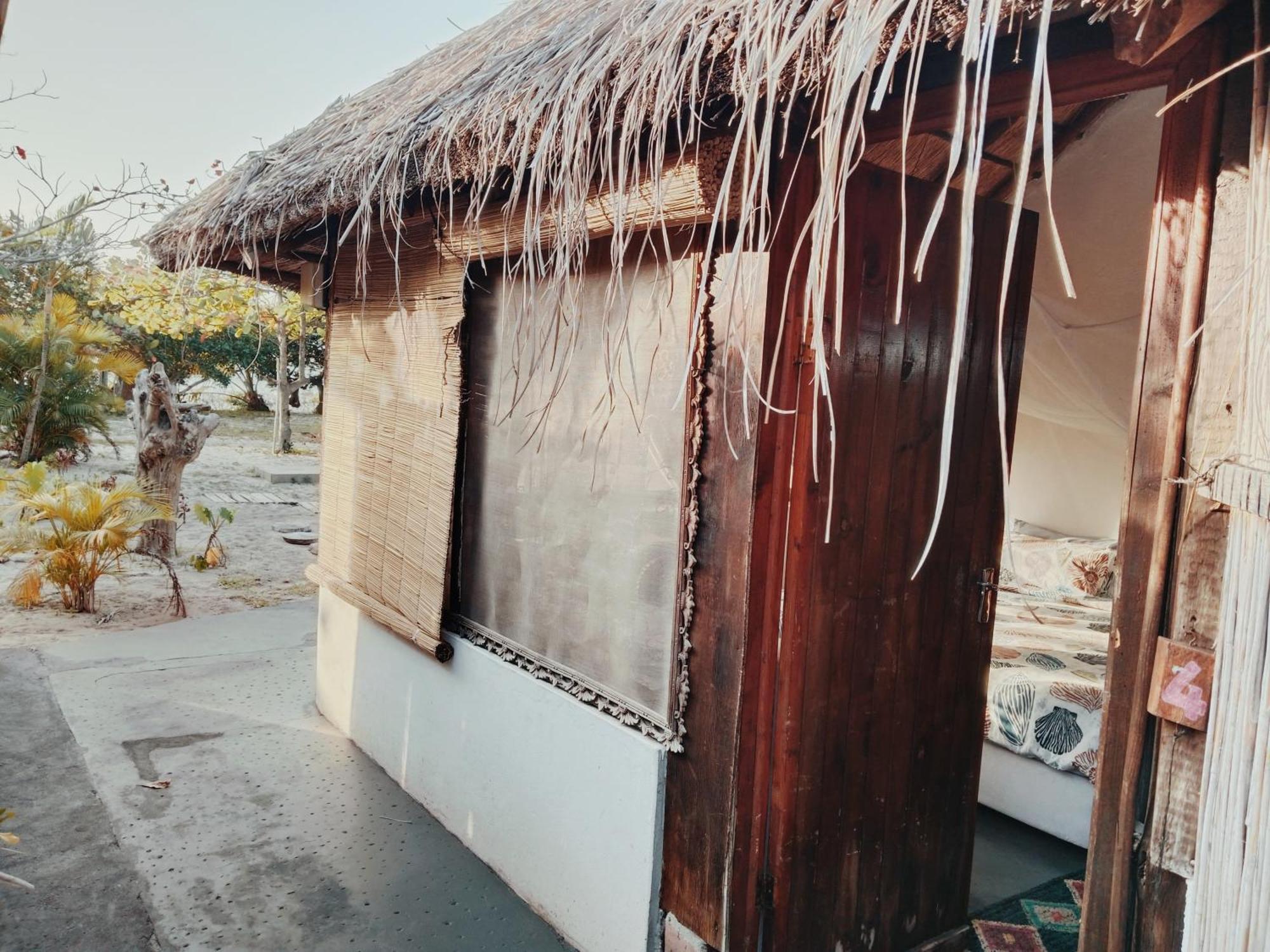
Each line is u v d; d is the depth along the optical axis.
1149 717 1.29
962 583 2.32
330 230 3.64
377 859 2.88
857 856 2.18
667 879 2.16
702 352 2.02
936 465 2.20
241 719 4.04
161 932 2.43
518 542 2.75
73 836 2.91
